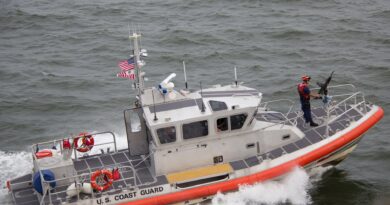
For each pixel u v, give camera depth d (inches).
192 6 3553.2
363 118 1770.4
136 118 2219.5
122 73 1633.9
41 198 1558.8
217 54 2827.3
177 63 2758.4
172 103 1614.2
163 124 1550.2
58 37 3142.2
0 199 1701.5
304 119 1791.3
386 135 2074.3
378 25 3142.2
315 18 3272.6
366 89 2427.4
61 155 1624.0
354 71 2600.9
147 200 1546.5
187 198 1573.6
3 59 2866.6
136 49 1610.5
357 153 1972.2
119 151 1749.5
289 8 3462.1
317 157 1670.8
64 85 2568.9
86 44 3029.0
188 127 1577.3
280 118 1743.4
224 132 1611.7
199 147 1608.0
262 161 1633.9
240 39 3014.3
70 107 2386.8
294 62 2731.3
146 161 1680.6
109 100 2428.6
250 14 3378.4
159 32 3132.4
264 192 1621.6
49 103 2415.1
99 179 1539.1
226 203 1600.6
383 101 2316.7
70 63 2805.1
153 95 1619.1
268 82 2524.6
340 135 1706.4
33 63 2810.0
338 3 3518.7
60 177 1579.7
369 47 2866.6
